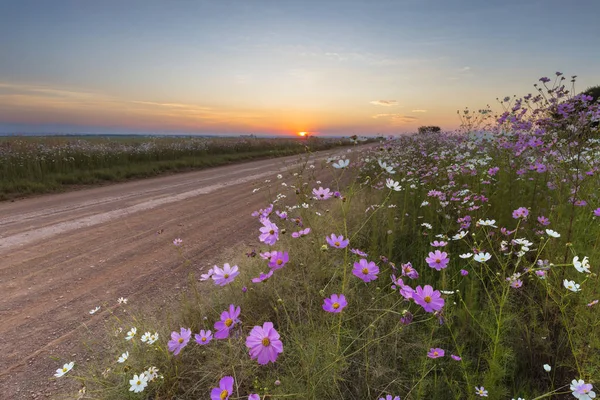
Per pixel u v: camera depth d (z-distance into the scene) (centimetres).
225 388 137
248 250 374
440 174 515
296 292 251
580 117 360
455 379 185
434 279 275
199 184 1036
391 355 203
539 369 195
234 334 191
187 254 434
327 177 765
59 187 947
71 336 264
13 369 229
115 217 627
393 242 340
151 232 533
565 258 235
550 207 342
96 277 371
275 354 134
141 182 1089
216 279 184
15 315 297
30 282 361
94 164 1249
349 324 222
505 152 480
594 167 347
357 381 190
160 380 193
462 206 360
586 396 135
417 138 1034
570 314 205
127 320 278
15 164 1010
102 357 235
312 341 192
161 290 333
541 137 412
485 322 205
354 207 405
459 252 310
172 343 179
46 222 593
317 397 173
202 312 256
